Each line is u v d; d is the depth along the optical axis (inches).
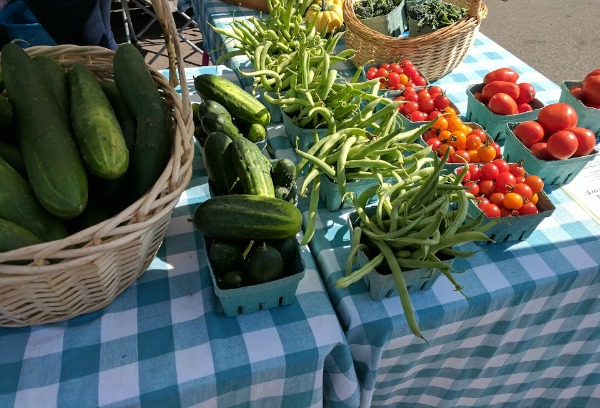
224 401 32.6
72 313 32.7
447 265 32.5
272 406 35.2
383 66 57.5
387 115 45.6
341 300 36.5
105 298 33.5
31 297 28.9
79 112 34.4
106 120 33.8
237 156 36.4
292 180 38.7
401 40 58.7
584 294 40.9
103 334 33.2
